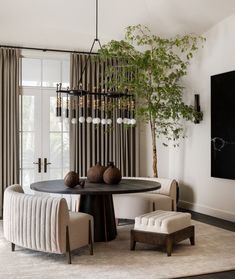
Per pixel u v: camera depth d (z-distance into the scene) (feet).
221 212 20.85
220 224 19.51
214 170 21.04
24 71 23.32
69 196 23.67
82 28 23.36
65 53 23.95
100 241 16.29
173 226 14.51
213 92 21.09
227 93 20.15
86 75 24.06
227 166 20.16
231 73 19.86
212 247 15.42
